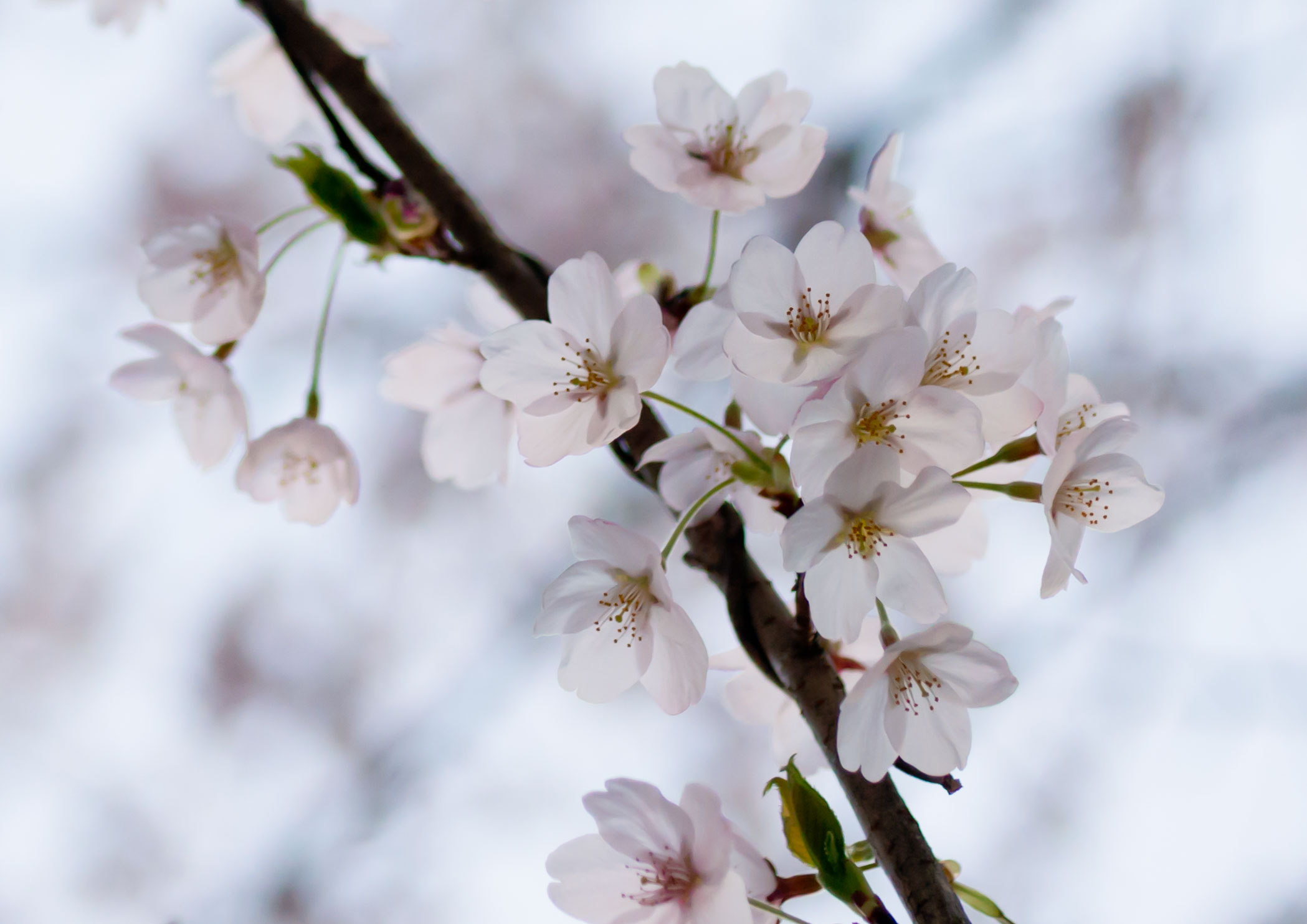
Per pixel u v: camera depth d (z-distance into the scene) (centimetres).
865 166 179
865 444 79
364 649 213
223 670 212
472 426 91
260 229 87
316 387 89
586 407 81
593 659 81
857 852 80
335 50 85
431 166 85
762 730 198
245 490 88
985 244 210
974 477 83
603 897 81
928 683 80
